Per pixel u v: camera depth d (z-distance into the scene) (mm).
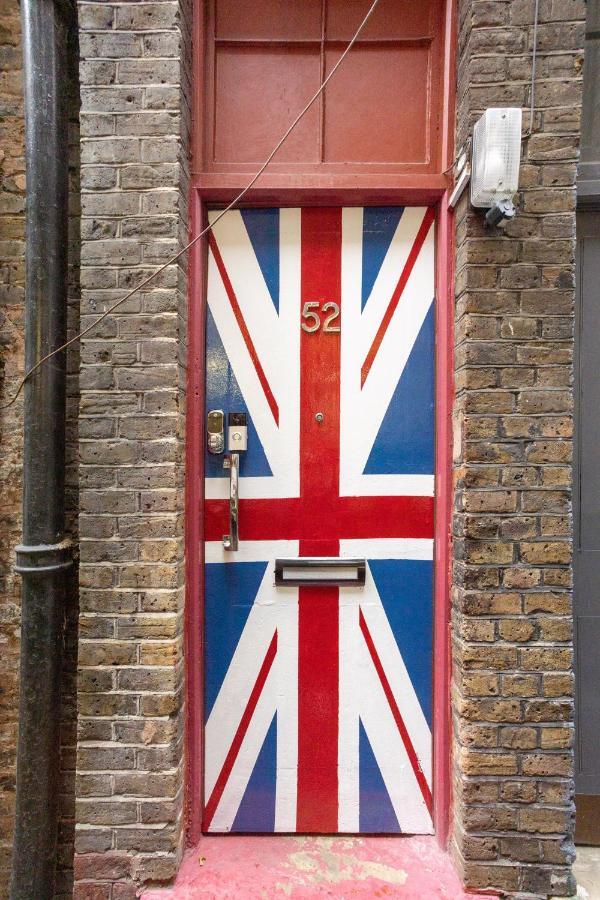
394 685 1769
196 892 1492
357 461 1786
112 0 1540
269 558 1782
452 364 1682
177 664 1568
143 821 1518
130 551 1553
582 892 1487
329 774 1759
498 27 1496
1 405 1725
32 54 1545
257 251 1783
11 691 1711
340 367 1785
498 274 1529
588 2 1867
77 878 1504
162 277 1565
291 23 1762
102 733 1530
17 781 1532
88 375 1567
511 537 1518
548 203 1518
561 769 1489
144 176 1560
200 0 1689
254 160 1772
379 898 1481
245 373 1784
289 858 1636
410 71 1766
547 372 1524
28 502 1560
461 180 1534
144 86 1549
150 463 1561
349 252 1782
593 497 1891
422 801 1744
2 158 1706
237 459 1760
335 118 1769
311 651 1774
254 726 1768
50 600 1560
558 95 1501
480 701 1507
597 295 1891
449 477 1691
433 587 1768
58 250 1585
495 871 1479
